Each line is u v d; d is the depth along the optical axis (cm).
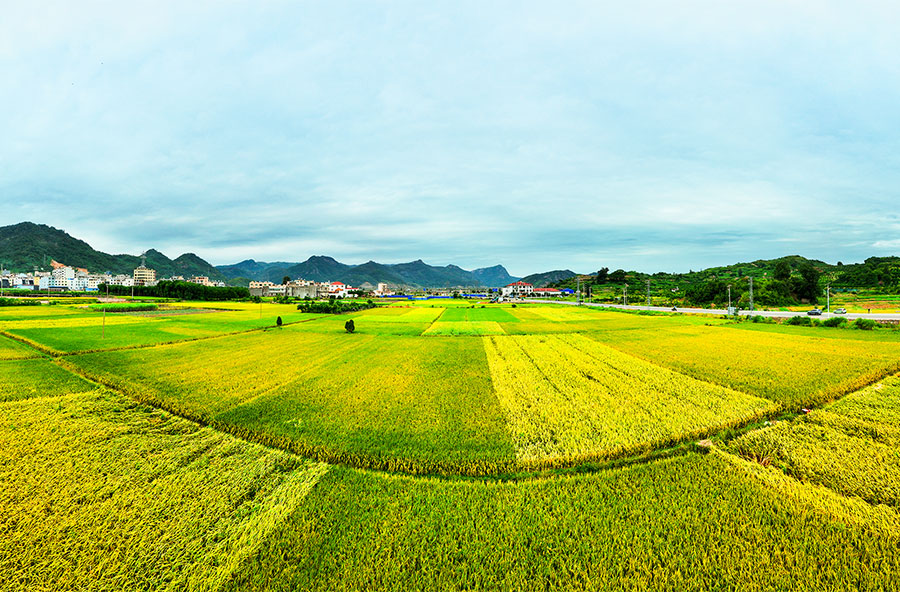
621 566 697
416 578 675
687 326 4838
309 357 2783
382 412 1537
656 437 1255
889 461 1070
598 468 1067
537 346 3291
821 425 1354
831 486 955
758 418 1459
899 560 698
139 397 1753
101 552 739
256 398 1736
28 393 1797
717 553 725
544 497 910
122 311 7588
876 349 2847
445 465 1080
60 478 1002
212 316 6606
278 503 890
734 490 930
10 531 799
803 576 671
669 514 842
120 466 1072
